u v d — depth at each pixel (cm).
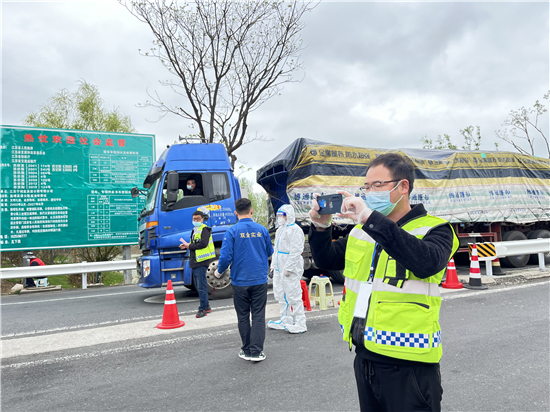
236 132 1384
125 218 1191
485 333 485
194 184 788
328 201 170
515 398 313
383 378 158
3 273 1017
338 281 952
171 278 749
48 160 1123
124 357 430
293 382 348
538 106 2419
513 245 975
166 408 306
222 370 383
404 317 152
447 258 149
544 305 632
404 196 167
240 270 416
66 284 1375
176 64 1278
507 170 1155
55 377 377
